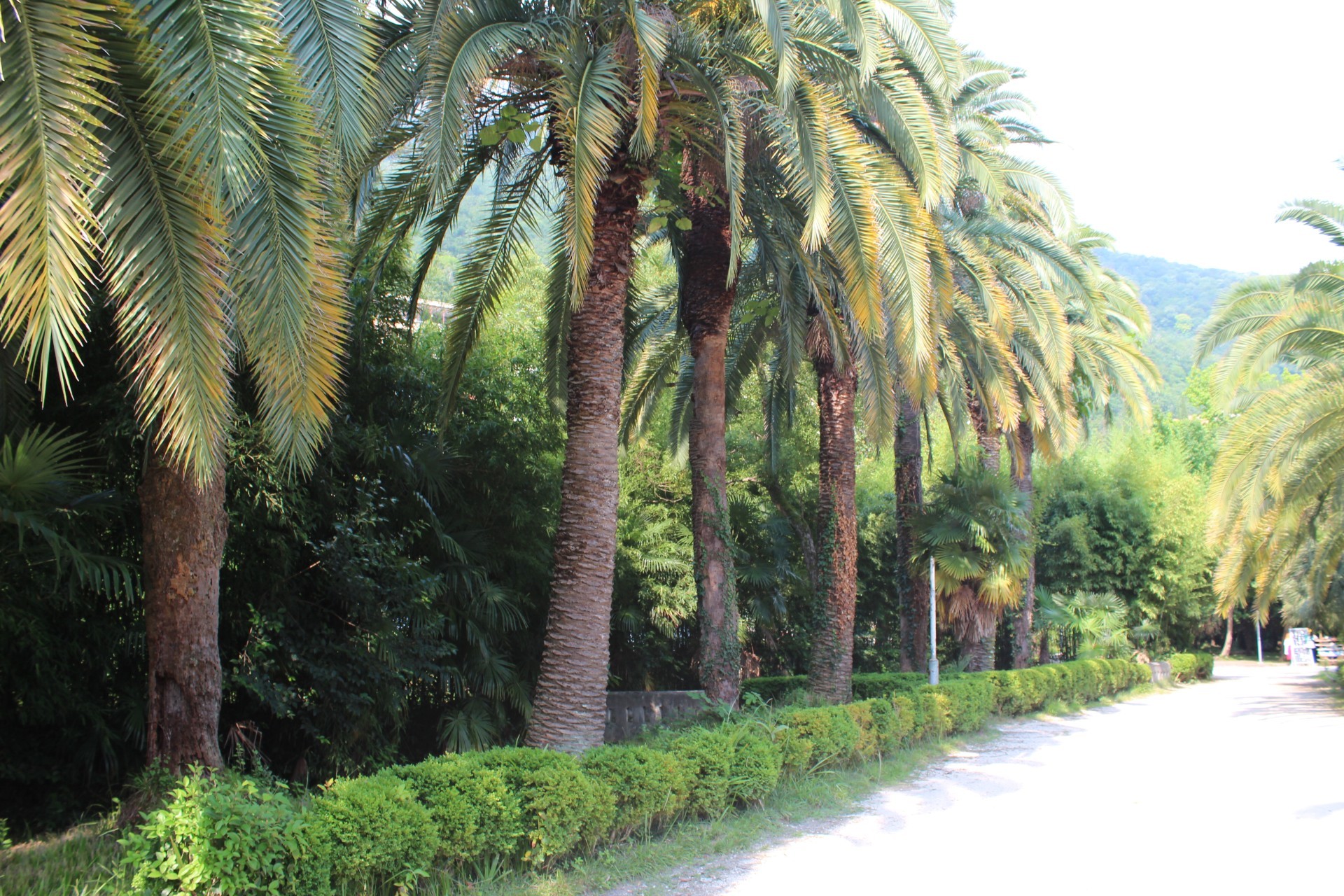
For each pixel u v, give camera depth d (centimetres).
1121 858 662
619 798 689
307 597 952
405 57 790
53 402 750
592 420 874
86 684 790
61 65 371
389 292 1120
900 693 1255
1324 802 863
